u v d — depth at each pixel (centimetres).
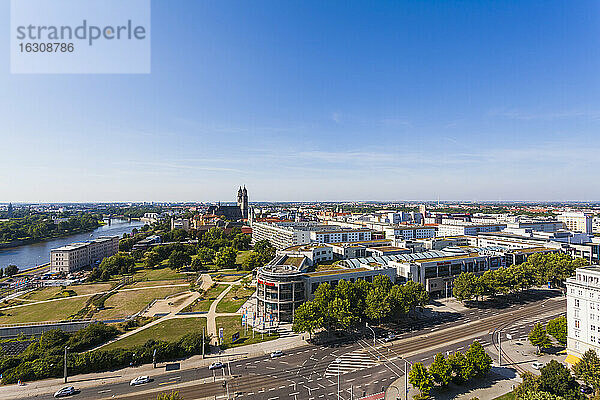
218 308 16512
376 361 11000
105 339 12975
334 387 9450
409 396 8988
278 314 14325
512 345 12144
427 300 14500
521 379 9762
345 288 13812
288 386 9519
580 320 10594
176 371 10431
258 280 15212
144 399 8931
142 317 15300
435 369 9075
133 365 10806
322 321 12294
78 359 10375
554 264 19125
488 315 15262
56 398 8994
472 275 16775
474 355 9619
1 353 12338
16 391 9338
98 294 19162
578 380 9406
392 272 16862
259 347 12100
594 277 10231
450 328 13775
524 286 17800
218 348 12056
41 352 11406
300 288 14738
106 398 8988
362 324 14200
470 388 9344
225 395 9100
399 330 13600
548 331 11694
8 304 17662
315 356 11394
